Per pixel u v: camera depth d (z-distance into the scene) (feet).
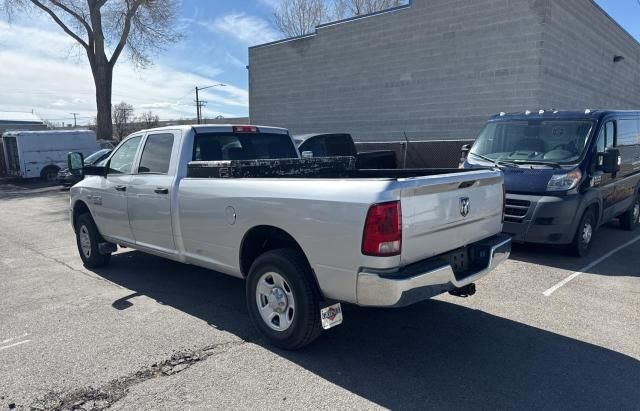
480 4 46.06
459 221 12.80
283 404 10.57
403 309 16.35
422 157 45.62
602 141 24.40
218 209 14.56
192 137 16.92
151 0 88.84
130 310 16.52
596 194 23.24
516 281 19.27
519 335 14.21
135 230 18.58
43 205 50.42
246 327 14.93
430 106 51.26
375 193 10.77
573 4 47.52
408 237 11.14
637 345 13.52
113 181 19.44
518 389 11.19
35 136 77.66
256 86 69.51
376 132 56.65
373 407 10.46
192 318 15.70
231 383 11.48
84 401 10.78
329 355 12.97
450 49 48.88
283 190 12.62
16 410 10.43
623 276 19.95
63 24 85.61
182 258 16.61
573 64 49.29
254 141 19.27
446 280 12.03
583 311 16.06
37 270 22.30
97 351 13.25
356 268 11.12
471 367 12.28
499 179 14.61
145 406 10.52
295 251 12.95
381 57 54.90
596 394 10.98
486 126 27.35
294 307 12.60
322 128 62.39
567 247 22.95
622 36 65.00
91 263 21.98
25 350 13.39
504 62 45.09
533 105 43.60
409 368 12.23
